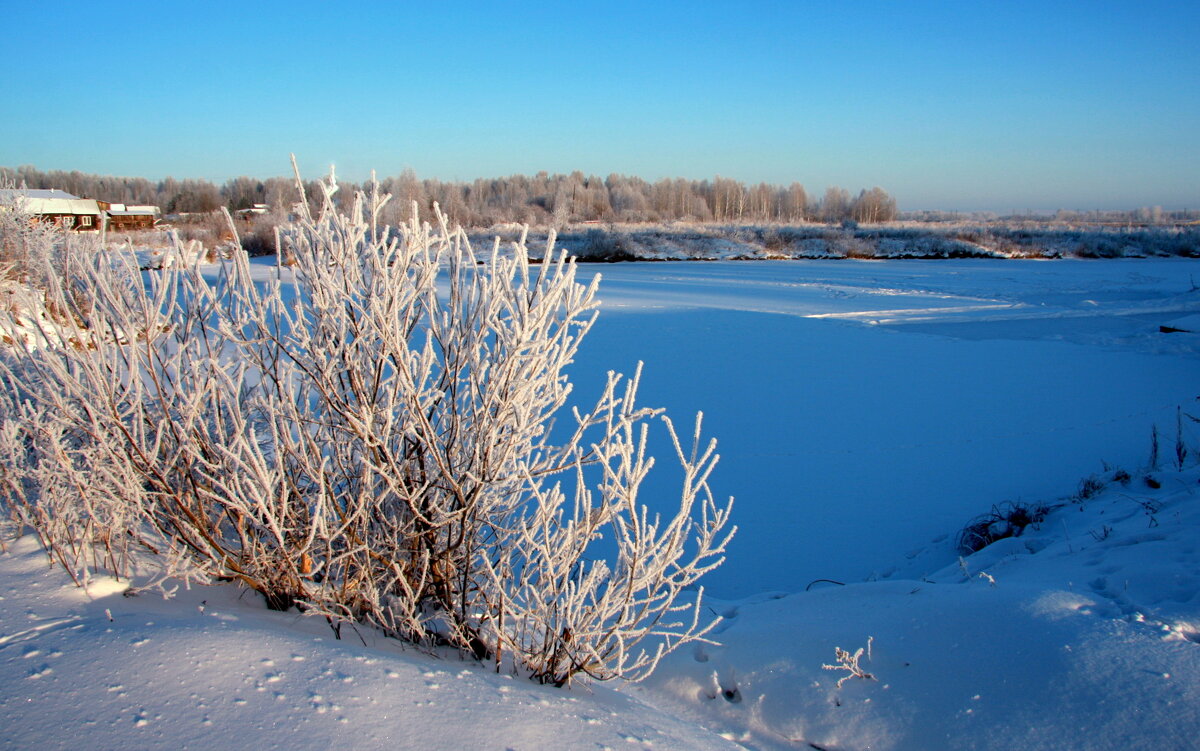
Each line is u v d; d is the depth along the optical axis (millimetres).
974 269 43656
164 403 2984
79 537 2996
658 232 59406
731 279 36594
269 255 37125
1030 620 3531
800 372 14938
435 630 3207
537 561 3107
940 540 7188
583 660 2918
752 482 8828
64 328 2969
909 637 3652
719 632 4387
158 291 2990
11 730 1787
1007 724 2910
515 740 2098
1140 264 47562
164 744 1800
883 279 36969
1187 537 4902
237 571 3027
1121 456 9609
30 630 2320
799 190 114625
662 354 16531
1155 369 15352
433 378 3410
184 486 3166
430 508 2998
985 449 10047
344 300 2920
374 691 2178
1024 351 17453
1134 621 3441
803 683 3434
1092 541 5625
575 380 14047
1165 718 2738
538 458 3178
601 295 27812
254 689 2086
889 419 11555
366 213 3107
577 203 97812
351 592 3094
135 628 2355
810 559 6848
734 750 2748
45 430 2988
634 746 2293
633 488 2697
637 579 2809
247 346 3098
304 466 2980
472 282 3047
